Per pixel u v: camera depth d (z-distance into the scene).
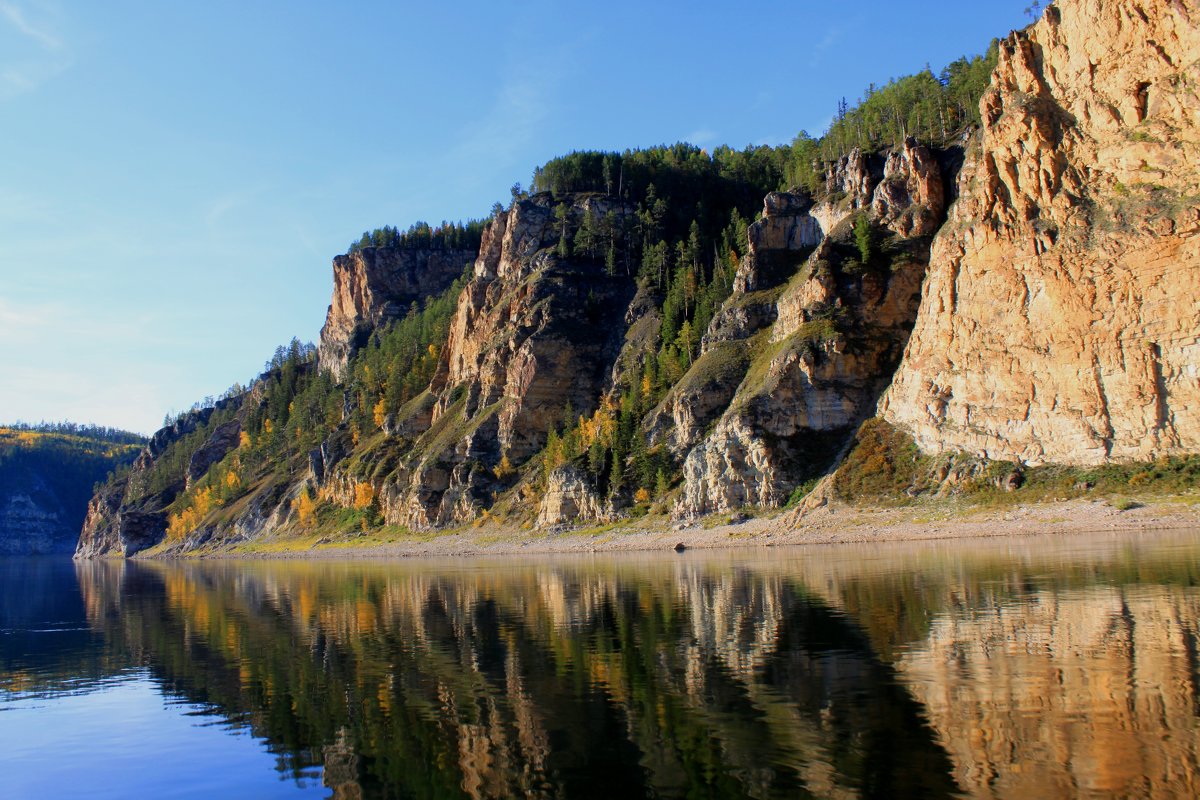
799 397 108.38
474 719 22.80
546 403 162.62
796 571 56.38
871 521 87.50
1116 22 87.12
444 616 45.16
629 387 151.12
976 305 92.75
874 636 29.86
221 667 33.91
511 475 156.00
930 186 119.25
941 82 164.62
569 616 41.91
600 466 130.12
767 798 15.67
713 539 98.88
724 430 109.56
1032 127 91.19
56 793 19.28
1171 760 15.88
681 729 20.39
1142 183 82.19
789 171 185.25
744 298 136.00
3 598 81.06
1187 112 80.25
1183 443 73.38
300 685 29.06
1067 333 82.81
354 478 188.12
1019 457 84.75
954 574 46.28
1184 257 75.38
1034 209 89.94
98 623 53.53
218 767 20.50
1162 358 75.75
